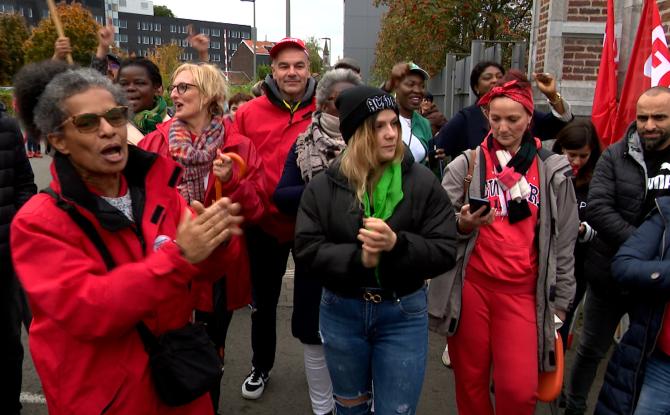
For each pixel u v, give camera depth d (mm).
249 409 3387
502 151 2580
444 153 4008
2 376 2830
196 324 1831
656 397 2258
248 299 3084
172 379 1673
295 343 4301
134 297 1510
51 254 1519
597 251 2984
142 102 3568
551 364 2500
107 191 1755
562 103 3867
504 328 2504
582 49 5977
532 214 2508
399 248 2064
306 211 2281
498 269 2488
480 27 11992
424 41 12258
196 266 1573
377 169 2211
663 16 4262
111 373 1616
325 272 2174
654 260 2254
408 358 2225
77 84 1598
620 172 2795
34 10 76875
